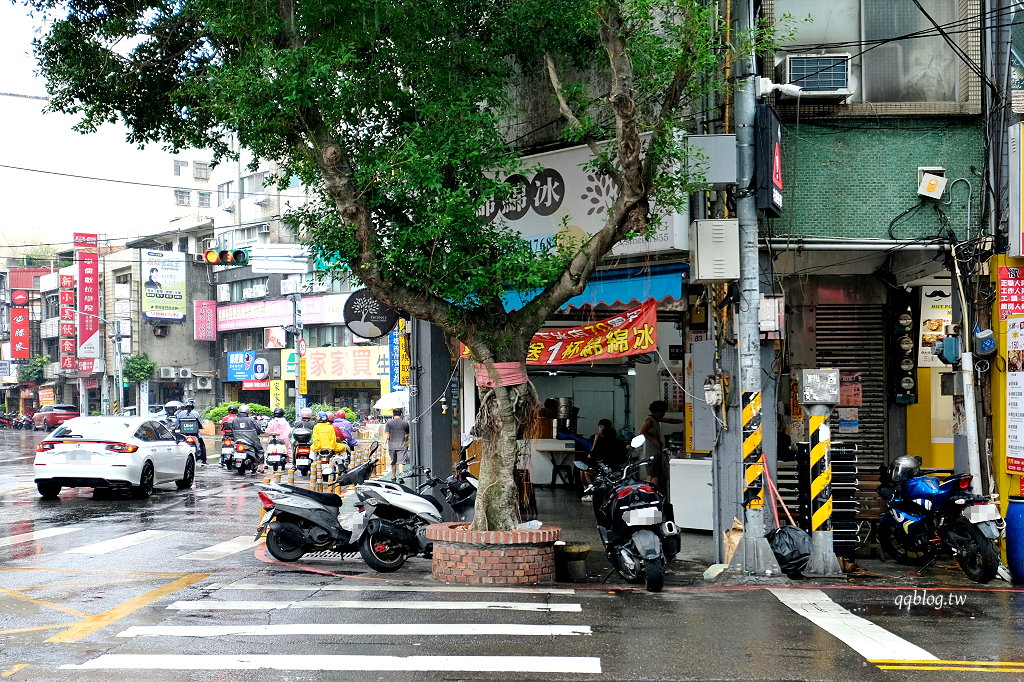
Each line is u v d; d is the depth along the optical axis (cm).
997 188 1088
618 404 2138
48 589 870
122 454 1684
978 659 620
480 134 962
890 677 575
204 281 5609
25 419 5984
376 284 936
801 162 1129
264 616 749
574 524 1395
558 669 591
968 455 1055
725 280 989
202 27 1041
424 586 904
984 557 916
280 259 3012
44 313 6850
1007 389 1042
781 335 1051
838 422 1369
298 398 2988
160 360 5456
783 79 1127
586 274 949
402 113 1042
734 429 1038
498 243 943
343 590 874
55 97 1070
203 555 1091
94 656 620
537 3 1066
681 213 1071
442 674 579
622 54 843
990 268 1077
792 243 1112
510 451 972
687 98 1026
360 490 1021
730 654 632
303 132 932
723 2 1020
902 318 1355
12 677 571
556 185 1223
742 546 966
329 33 975
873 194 1127
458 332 962
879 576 988
